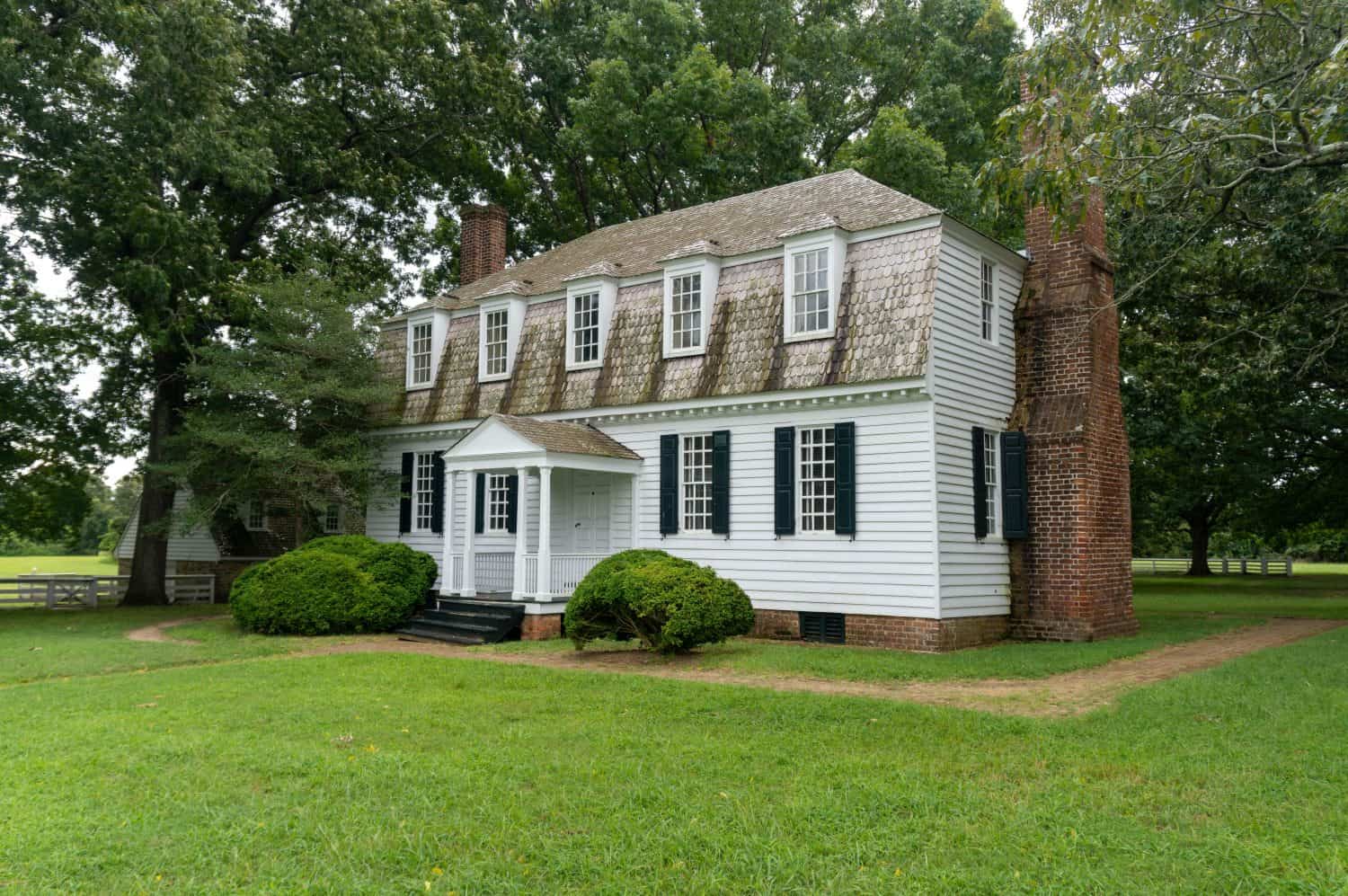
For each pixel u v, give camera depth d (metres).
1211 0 10.59
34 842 5.70
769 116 30.06
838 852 5.48
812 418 16.61
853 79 34.69
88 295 22.62
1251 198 17.66
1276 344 19.28
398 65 26.78
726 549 17.61
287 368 21.39
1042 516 16.64
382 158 28.81
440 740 8.46
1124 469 17.67
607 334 19.95
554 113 34.44
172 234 20.33
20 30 18.94
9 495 23.89
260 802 6.55
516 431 17.70
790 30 34.28
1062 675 12.23
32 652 15.16
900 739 8.38
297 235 27.89
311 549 18.67
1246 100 10.39
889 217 16.58
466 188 33.34
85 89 20.77
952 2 33.94
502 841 5.71
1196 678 11.26
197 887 5.04
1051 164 10.63
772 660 13.44
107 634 18.55
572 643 16.42
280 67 25.75
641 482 19.02
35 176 20.22
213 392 21.23
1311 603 24.84
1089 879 5.00
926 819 6.05
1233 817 5.98
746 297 17.89
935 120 31.19
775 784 6.93
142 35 19.64
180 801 6.59
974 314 16.58
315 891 4.98
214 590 29.23
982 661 13.28
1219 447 27.45
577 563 18.31
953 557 15.38
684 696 10.49
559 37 33.69
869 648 15.23
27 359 22.28
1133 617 17.62
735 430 17.67
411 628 18.17
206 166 21.05
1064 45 10.80
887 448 15.65
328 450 22.23
